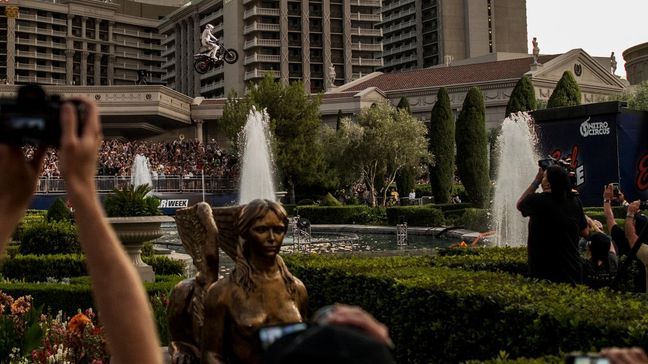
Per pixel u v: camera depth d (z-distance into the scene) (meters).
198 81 108.88
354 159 46.12
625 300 4.96
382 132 44.59
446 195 38.56
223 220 4.44
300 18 100.56
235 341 3.76
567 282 5.90
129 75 128.62
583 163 19.05
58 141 1.43
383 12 126.31
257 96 51.94
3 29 109.38
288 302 3.84
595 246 7.30
